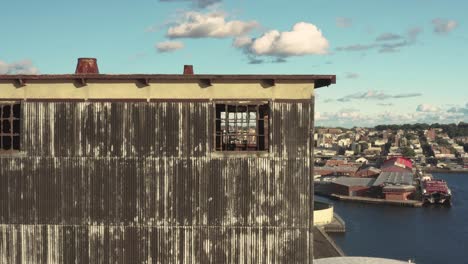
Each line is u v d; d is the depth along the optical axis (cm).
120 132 1880
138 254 1877
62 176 1888
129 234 1880
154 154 1875
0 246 1894
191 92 1881
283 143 1859
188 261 1869
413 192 13588
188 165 1870
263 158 1861
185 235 1870
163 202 1875
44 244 1888
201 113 1875
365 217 11000
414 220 10531
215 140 1881
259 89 1873
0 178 1897
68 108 1886
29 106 1888
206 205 1869
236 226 1862
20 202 1894
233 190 1864
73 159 1886
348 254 7506
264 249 1858
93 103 1881
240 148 2308
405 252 7644
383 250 7775
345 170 18838
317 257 6269
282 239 1858
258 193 1861
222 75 1836
